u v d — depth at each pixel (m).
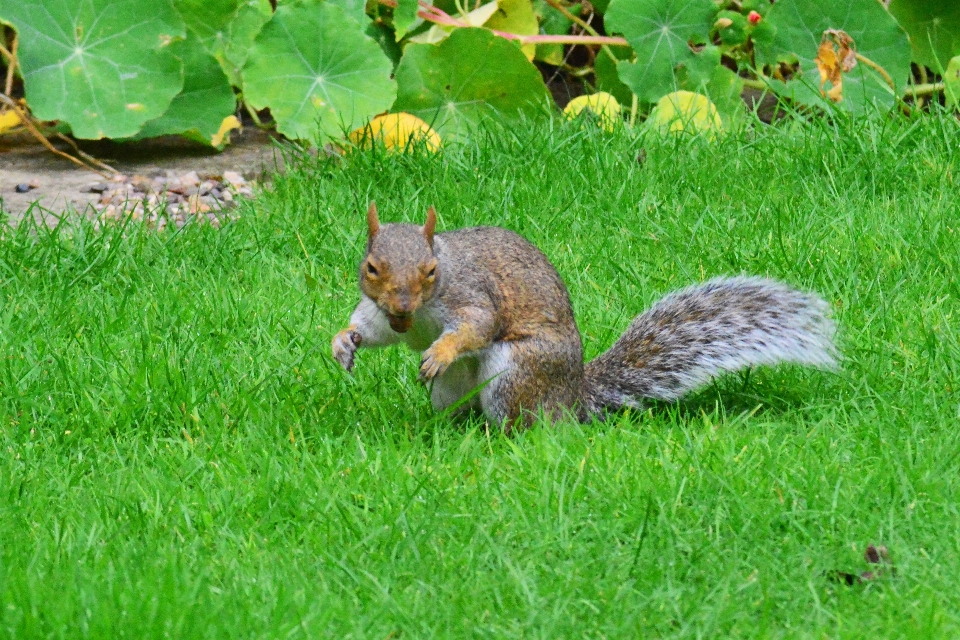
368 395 8.20
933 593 5.52
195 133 13.82
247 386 8.19
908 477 6.67
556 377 7.91
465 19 14.33
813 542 6.13
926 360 8.30
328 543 6.20
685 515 6.42
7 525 6.27
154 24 13.01
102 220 11.58
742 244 10.35
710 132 12.68
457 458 7.07
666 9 13.66
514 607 5.62
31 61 12.68
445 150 12.28
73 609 5.21
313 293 9.60
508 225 10.91
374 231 7.54
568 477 6.79
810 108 12.95
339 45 13.05
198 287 9.84
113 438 7.48
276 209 11.34
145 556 5.90
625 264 10.01
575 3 15.70
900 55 13.54
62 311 9.20
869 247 10.11
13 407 7.83
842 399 8.04
